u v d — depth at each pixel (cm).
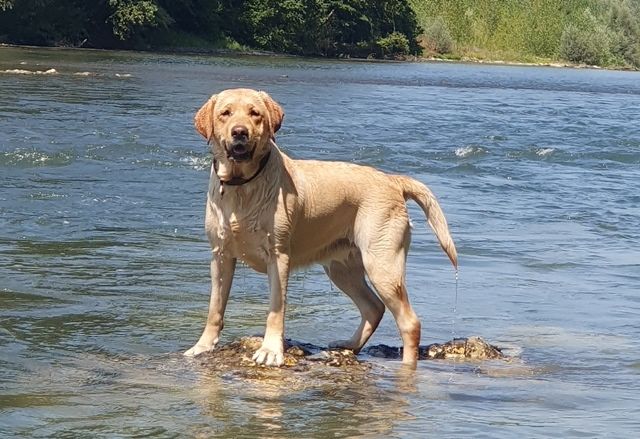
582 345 468
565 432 370
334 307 502
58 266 530
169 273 531
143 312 475
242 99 420
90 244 573
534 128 1348
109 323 459
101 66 2238
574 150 1098
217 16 3706
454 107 1664
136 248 571
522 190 824
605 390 415
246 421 369
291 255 440
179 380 404
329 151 968
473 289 539
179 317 472
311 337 464
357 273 458
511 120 1463
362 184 446
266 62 3052
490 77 3092
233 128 411
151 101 1388
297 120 1241
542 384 420
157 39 3516
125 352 430
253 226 426
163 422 366
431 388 410
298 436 359
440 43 4838
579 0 5691
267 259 430
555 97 2169
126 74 2003
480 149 1042
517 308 514
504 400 400
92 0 3328
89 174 760
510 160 1002
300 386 404
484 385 416
